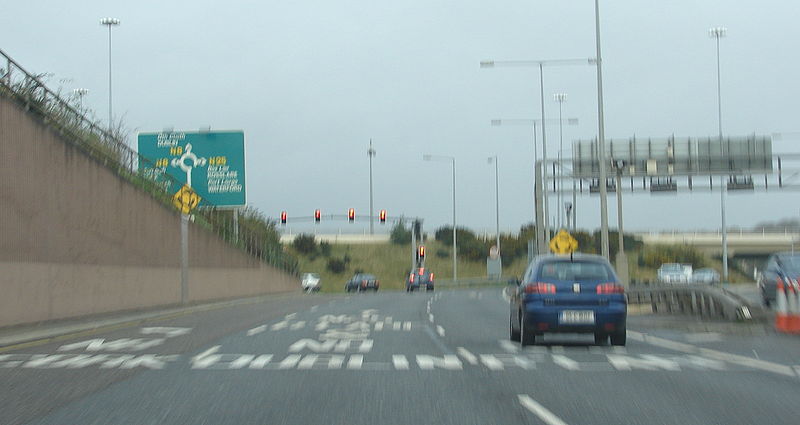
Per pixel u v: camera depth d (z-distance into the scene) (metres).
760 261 98.00
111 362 15.91
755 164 46.56
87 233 27.97
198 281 40.88
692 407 11.09
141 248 33.09
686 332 22.58
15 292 23.14
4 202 22.67
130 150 33.69
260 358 16.50
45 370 14.79
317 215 65.00
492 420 10.27
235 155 45.41
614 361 15.98
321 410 10.93
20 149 23.66
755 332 21.67
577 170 47.34
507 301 44.06
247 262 50.81
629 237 88.31
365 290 73.75
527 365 15.39
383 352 17.62
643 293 34.19
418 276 70.56
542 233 46.69
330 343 19.61
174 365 15.44
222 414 10.66
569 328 18.02
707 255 91.25
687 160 46.78
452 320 27.84
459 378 13.76
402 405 11.28
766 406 11.16
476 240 109.50
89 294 28.00
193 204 38.34
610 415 10.56
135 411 10.86
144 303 33.28
